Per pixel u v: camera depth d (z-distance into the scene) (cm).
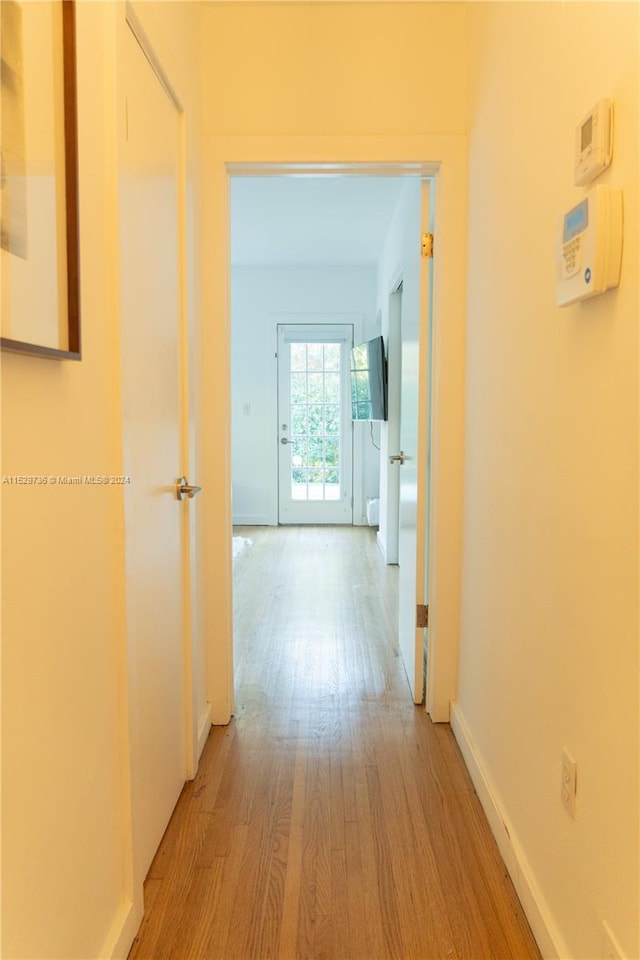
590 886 112
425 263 243
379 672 284
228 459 231
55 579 100
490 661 183
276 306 633
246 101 221
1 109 81
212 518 229
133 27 138
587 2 114
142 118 146
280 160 221
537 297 142
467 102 219
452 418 228
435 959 134
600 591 108
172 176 179
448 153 221
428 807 186
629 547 98
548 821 133
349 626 344
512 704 160
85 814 112
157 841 165
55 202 96
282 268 629
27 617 90
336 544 559
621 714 101
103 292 121
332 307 631
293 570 466
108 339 123
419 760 212
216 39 221
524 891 145
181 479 186
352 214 448
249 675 280
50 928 98
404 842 171
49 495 97
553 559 131
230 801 188
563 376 125
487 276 191
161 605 166
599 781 109
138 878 140
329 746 221
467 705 215
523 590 152
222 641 232
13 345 81
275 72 221
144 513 149
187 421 194
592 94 112
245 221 466
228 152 221
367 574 455
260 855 165
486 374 192
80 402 109
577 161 112
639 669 95
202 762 210
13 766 86
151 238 155
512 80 164
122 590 129
